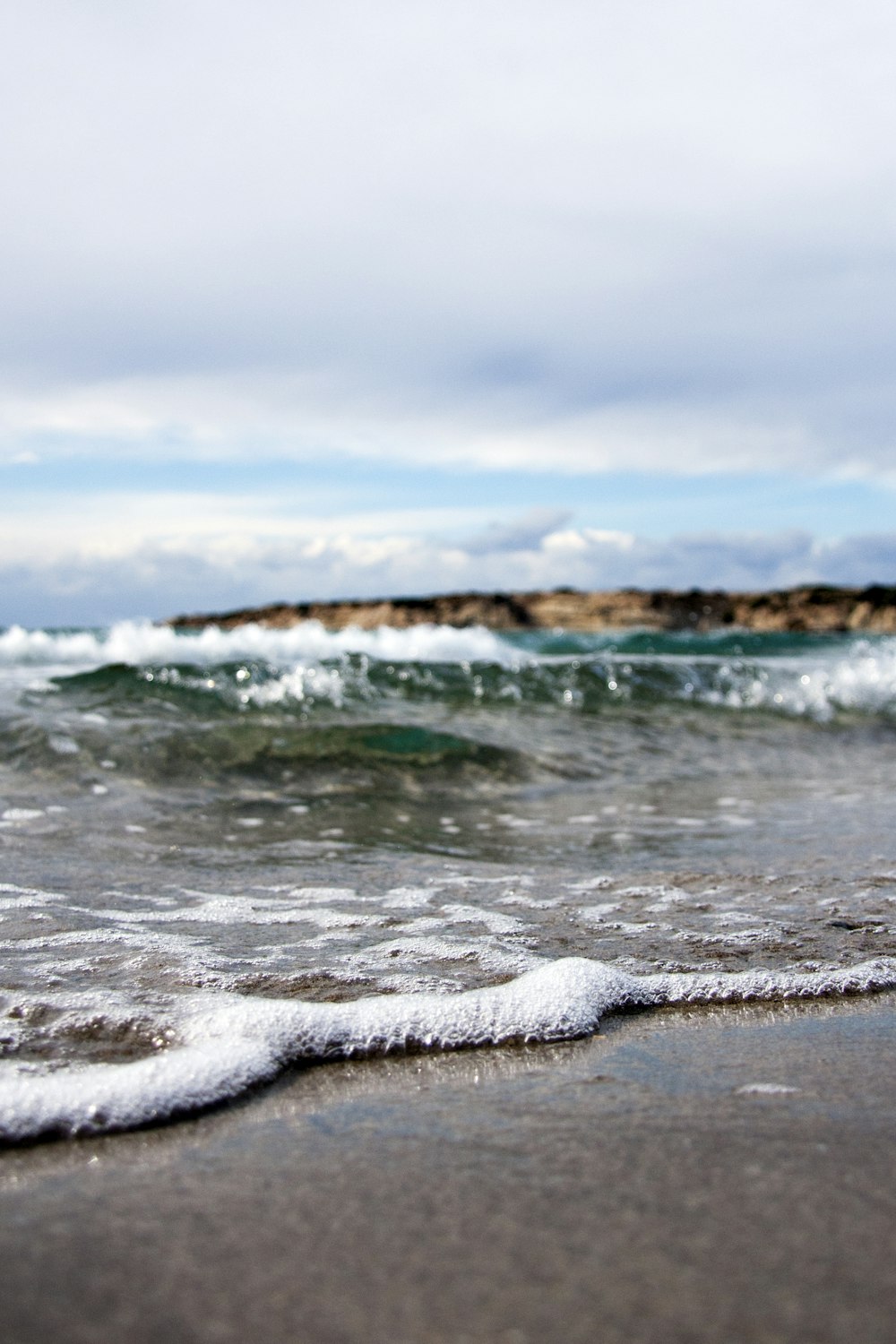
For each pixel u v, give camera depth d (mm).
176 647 11961
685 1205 1546
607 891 4066
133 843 4852
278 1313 1237
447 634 13648
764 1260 1365
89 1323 1208
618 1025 2643
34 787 5848
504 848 4977
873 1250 1392
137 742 6766
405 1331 1191
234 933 3426
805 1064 2309
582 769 7316
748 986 2910
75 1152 1824
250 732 7164
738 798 6461
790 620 23594
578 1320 1215
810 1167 1694
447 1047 2455
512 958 3150
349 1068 2326
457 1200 1582
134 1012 2609
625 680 10625
